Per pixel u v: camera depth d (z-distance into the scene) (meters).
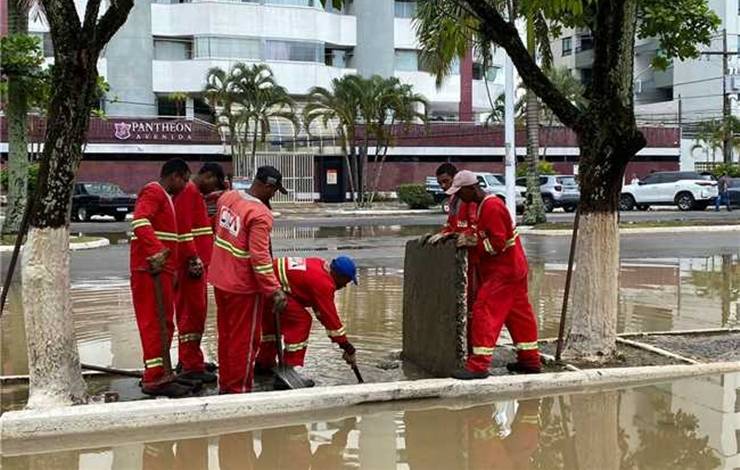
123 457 4.76
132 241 6.02
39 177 5.67
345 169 44.59
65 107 5.64
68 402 5.63
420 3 14.98
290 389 5.97
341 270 6.38
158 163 41.53
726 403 5.81
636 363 6.97
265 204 5.95
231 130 40.28
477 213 6.45
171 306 6.17
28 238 5.68
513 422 5.40
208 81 40.72
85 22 5.66
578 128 7.12
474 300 6.61
